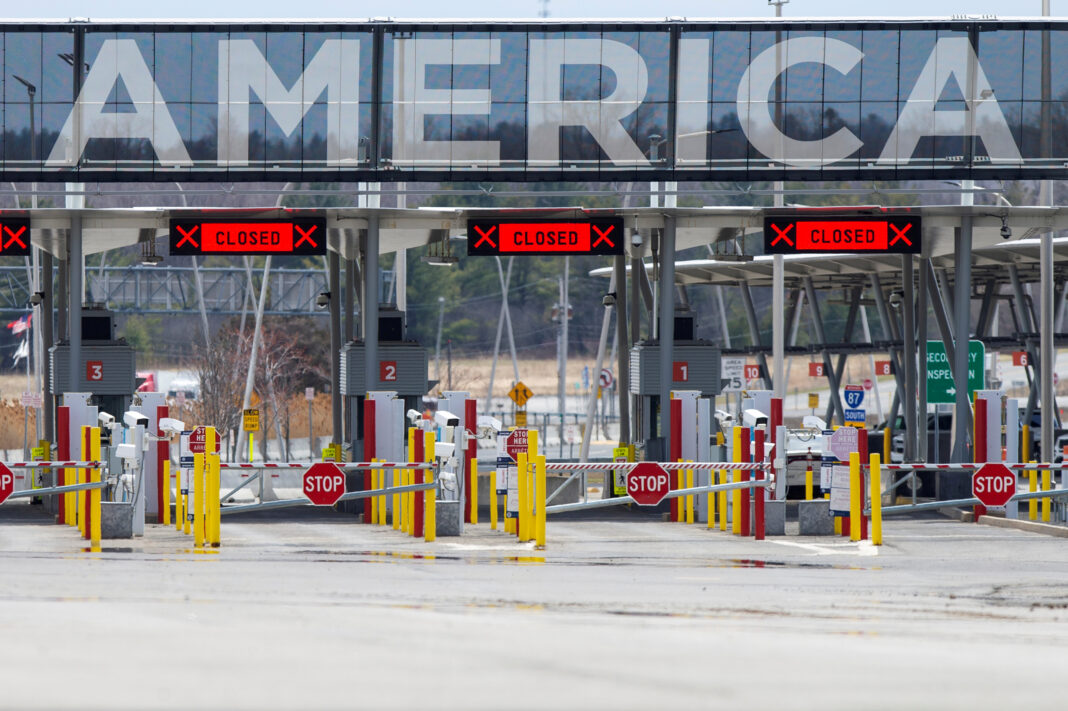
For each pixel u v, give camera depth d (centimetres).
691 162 9112
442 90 9112
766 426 6769
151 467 7950
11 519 8138
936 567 5122
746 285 16688
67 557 5403
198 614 3338
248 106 9069
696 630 3180
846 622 3441
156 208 9194
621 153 9112
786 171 9119
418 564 5125
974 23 9106
